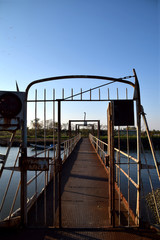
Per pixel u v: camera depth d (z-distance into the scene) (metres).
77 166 9.02
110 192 3.64
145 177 14.63
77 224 3.59
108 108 3.88
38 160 3.50
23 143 3.53
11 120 3.38
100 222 3.68
